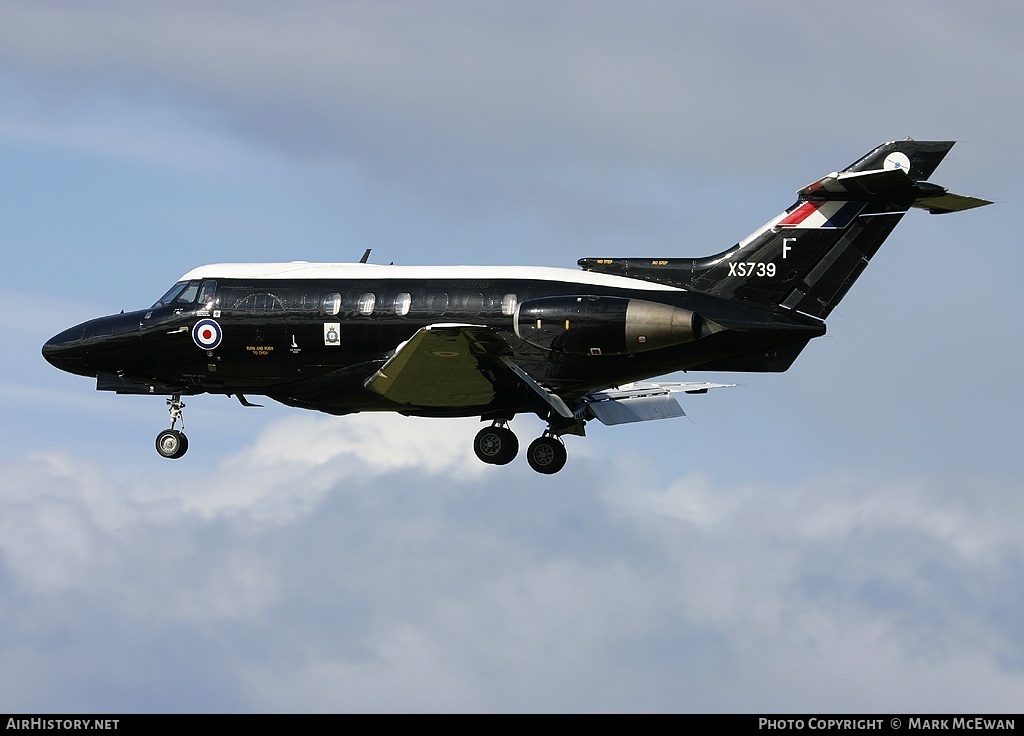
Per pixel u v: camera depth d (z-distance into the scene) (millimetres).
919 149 95125
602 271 98688
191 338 100938
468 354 85500
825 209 95375
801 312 95812
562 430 97375
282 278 100438
